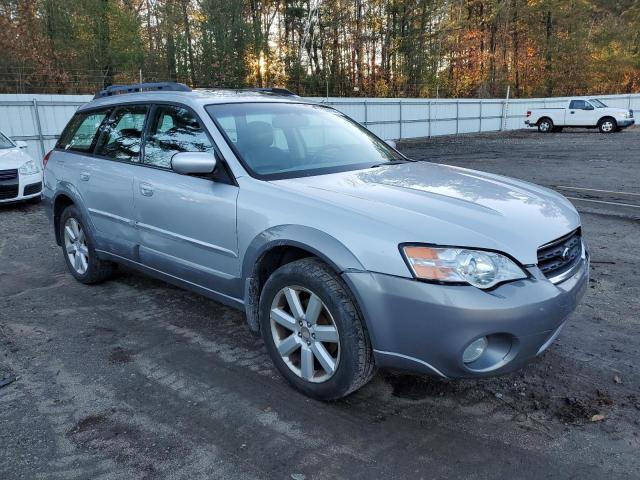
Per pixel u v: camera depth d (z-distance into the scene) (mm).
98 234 4480
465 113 31547
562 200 3328
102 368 3342
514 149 19859
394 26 39188
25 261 5801
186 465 2416
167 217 3654
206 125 3504
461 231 2504
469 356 2461
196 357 3480
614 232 6719
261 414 2811
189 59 29125
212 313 4227
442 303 2371
